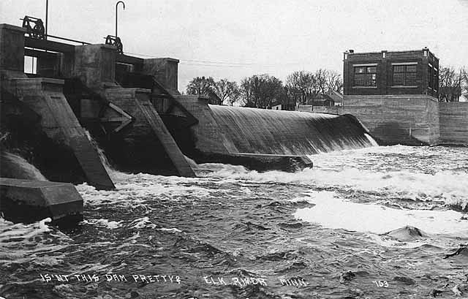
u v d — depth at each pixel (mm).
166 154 24828
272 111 43781
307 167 25219
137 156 25609
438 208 16750
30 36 25703
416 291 9219
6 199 13945
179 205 17000
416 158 39562
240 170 26969
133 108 25703
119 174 24578
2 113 21266
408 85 57906
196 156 29609
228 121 34812
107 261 10828
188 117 29984
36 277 9797
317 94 118312
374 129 59625
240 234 13242
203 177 24828
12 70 22672
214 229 13758
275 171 25875
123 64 33500
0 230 12977
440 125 64562
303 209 16531
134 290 9219
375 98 59375
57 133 20797
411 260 11008
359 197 18859
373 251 11672
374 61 59469
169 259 11031
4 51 22328
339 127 52781
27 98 21516
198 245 12008
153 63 32906
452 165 34000
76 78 27031
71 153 20578
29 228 13219
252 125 37312
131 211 15820
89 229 13461
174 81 33125
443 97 104312
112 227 13703
